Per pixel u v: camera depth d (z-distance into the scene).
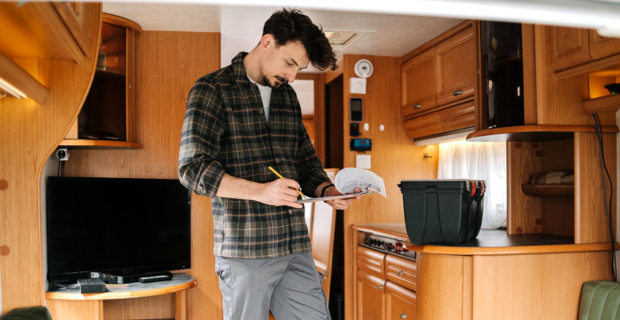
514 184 2.87
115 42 2.99
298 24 1.52
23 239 1.53
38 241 1.54
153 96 3.21
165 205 3.12
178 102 3.24
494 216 3.33
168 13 2.89
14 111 1.52
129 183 3.01
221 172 1.46
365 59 3.94
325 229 4.06
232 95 1.56
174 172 3.22
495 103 2.60
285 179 1.45
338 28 3.26
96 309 2.62
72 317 2.61
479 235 2.78
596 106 2.23
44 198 2.76
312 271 1.70
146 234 3.05
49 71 1.53
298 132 1.81
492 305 2.18
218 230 1.57
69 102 1.54
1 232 1.52
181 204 3.17
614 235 2.35
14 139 1.53
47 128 1.53
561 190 2.57
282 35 1.52
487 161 3.42
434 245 2.27
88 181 2.88
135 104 3.18
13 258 1.52
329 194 1.71
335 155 4.76
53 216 2.77
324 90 4.83
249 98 1.58
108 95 2.92
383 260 3.37
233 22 3.09
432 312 2.28
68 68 1.54
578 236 2.29
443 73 3.38
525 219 2.89
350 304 3.95
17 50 1.40
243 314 1.52
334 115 4.79
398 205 4.01
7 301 1.51
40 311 1.50
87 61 1.55
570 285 2.27
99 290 2.62
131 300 3.17
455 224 2.23
